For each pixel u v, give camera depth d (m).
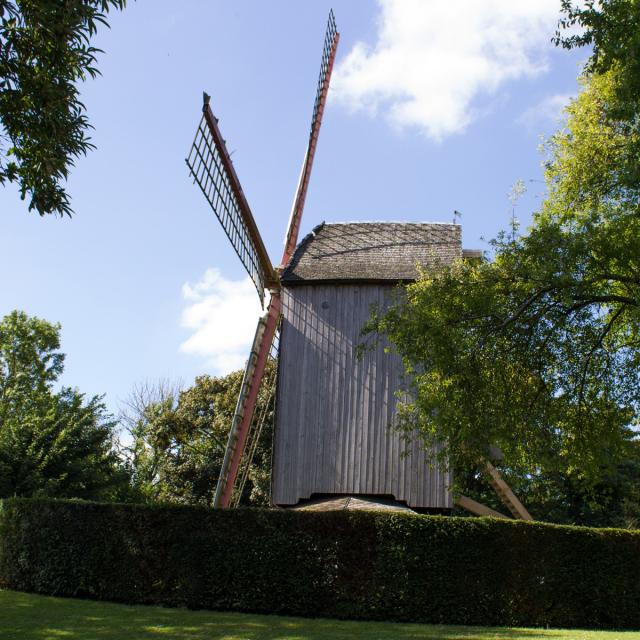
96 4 12.14
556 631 15.74
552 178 20.34
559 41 16.25
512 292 17.59
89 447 32.09
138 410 56.38
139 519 19.02
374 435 25.72
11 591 19.78
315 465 25.77
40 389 51.25
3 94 12.10
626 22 15.63
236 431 25.98
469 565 17.59
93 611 16.94
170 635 13.99
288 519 18.34
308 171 33.53
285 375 26.81
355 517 18.11
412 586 17.50
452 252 29.23
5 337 52.41
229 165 23.94
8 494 29.05
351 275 27.47
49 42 12.05
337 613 17.48
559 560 17.73
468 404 16.86
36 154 12.62
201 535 18.53
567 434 18.41
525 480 21.73
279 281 27.78
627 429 18.92
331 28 35.31
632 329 18.72
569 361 18.17
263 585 17.92
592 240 16.52
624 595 17.64
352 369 26.42
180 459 44.97
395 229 31.41
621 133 18.69
